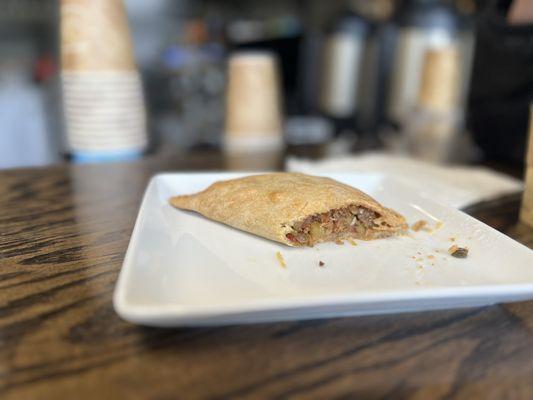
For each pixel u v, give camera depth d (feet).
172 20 4.43
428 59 1.71
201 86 3.99
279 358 0.41
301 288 0.51
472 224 0.65
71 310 0.48
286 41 3.24
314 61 2.91
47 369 0.38
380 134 2.11
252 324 0.46
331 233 0.68
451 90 1.69
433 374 0.40
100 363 0.39
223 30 4.27
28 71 3.82
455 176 1.16
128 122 1.44
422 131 1.69
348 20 2.35
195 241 0.65
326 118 2.58
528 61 1.15
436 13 1.99
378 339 0.44
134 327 0.45
